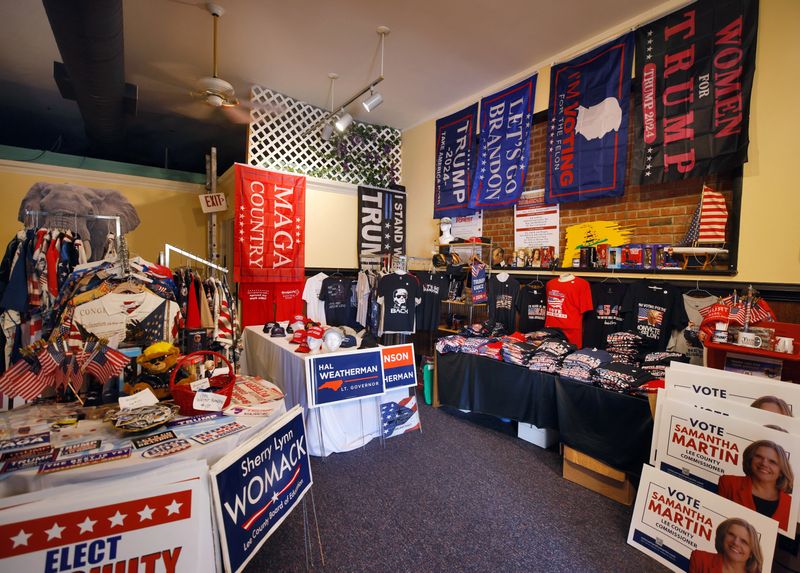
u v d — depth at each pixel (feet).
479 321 14.73
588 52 11.30
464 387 11.11
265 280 14.53
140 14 10.46
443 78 13.87
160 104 16.34
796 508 4.81
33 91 15.19
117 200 17.30
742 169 8.48
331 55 12.46
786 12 7.90
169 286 6.48
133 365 5.54
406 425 10.27
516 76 13.55
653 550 5.99
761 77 8.23
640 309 9.77
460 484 8.00
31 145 21.44
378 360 9.29
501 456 9.26
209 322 8.78
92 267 6.08
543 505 7.36
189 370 5.66
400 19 10.55
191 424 4.68
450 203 16.19
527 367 9.66
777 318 8.05
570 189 11.65
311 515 6.87
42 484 3.45
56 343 5.06
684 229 9.62
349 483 7.92
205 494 3.80
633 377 7.61
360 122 17.89
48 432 4.30
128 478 3.70
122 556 3.32
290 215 15.07
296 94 15.47
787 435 4.97
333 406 9.08
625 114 10.41
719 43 8.66
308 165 16.39
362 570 5.66
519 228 13.55
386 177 18.49
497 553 6.07
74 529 3.19
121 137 16.26
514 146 13.44
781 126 7.98
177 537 3.55
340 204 16.74
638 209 10.48
